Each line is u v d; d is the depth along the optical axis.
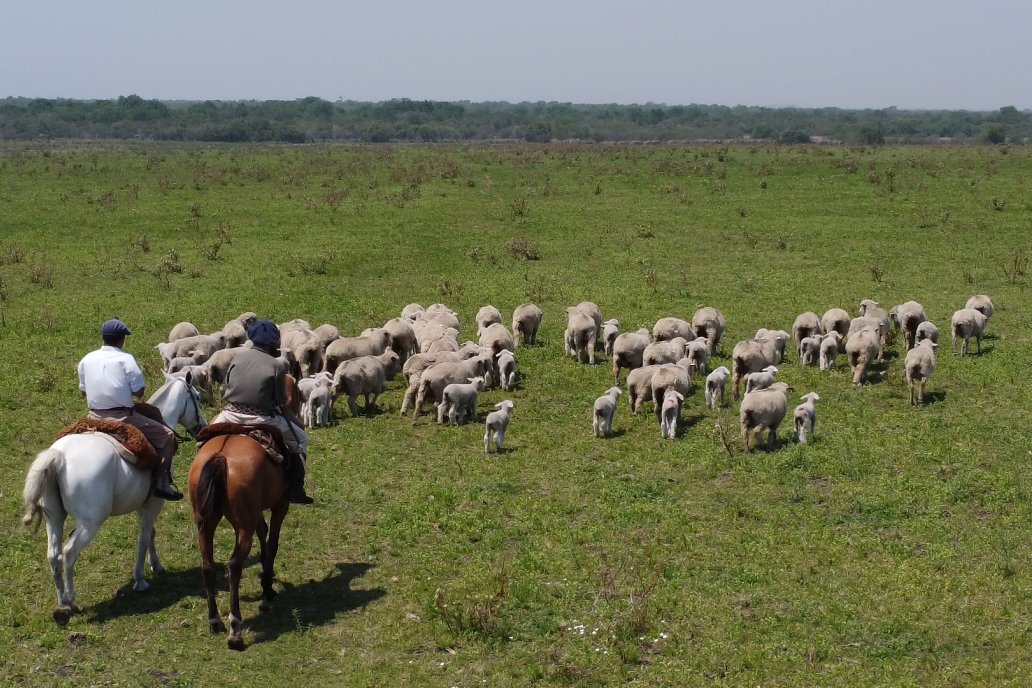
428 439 17.17
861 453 15.84
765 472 15.18
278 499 11.18
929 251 34.31
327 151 85.56
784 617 10.84
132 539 13.05
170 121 157.62
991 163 56.22
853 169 54.19
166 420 12.61
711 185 50.53
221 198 47.47
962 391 19.55
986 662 9.93
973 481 14.61
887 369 21.33
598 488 14.82
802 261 33.28
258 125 145.25
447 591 11.56
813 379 20.44
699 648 10.28
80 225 39.75
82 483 10.60
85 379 11.42
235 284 29.88
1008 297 28.12
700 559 12.31
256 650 10.38
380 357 20.14
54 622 10.83
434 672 9.98
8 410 18.42
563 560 12.30
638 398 18.27
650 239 37.25
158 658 10.20
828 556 12.27
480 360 19.53
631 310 27.03
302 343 20.56
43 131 146.00
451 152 81.81
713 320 22.55
